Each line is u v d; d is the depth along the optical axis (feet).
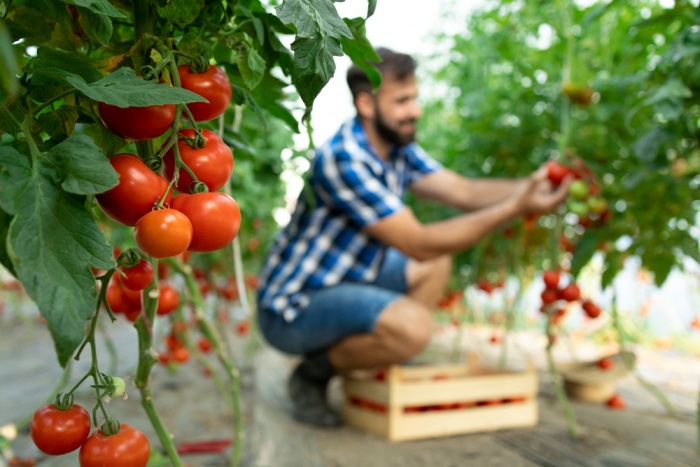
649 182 6.62
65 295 1.65
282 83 3.44
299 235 8.12
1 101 1.94
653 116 7.47
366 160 7.33
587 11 8.07
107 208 2.16
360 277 7.95
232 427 7.06
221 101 2.50
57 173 1.85
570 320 17.98
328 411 7.51
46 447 2.31
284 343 7.84
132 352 11.80
